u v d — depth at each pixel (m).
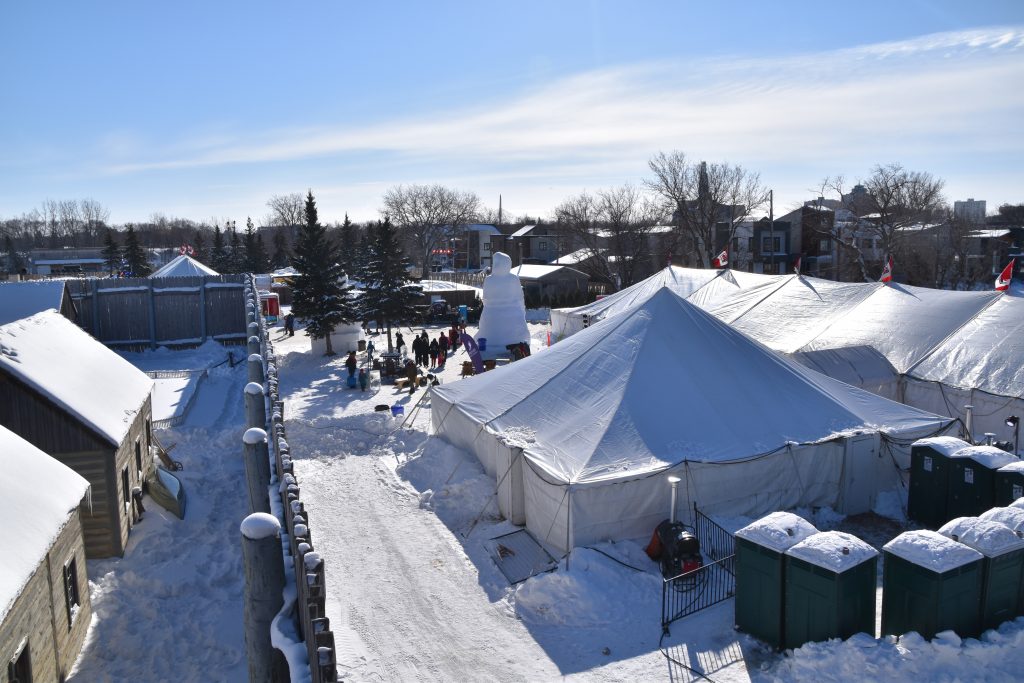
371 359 35.31
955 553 10.41
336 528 16.39
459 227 106.44
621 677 10.81
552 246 98.88
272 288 64.88
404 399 28.22
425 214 104.19
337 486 19.02
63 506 12.69
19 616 10.50
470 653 11.63
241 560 16.52
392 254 38.91
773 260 74.12
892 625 10.78
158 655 13.10
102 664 12.88
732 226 64.88
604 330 20.22
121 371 20.47
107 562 16.08
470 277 78.00
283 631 10.40
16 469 12.49
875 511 16.67
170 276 41.41
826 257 75.62
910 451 16.83
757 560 11.38
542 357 20.94
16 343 16.45
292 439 22.95
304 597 9.99
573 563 13.81
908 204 63.06
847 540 10.88
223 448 23.73
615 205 75.62
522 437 17.06
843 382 21.25
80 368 18.31
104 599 14.70
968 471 15.09
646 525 14.89
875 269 64.81
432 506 17.55
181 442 24.11
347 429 23.91
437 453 20.34
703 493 15.27
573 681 10.80
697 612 12.48
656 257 76.19
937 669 9.76
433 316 52.19
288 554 12.17
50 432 15.59
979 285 64.69
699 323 19.41
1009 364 22.12
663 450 15.58
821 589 10.56
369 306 39.22
